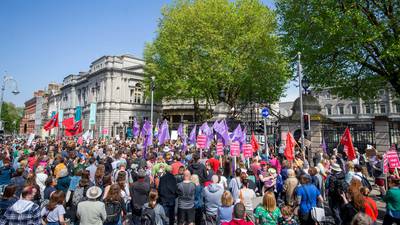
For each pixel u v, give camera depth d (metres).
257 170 11.37
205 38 30.70
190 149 16.41
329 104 66.25
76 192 7.00
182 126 22.12
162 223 6.32
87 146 20.94
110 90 54.31
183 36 32.38
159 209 6.32
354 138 18.05
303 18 21.38
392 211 6.15
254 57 32.00
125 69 55.69
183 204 7.07
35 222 5.29
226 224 4.90
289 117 19.47
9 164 9.66
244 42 30.48
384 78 19.86
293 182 7.64
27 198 5.43
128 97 55.91
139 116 56.25
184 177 7.32
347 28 17.61
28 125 113.62
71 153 12.51
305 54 20.73
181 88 31.36
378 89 21.88
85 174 7.16
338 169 7.72
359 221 4.43
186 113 52.62
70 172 10.44
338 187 7.23
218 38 29.95
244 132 13.85
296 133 18.98
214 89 33.47
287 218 5.36
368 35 17.12
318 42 20.36
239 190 7.71
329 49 19.34
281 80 33.62
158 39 36.59
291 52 22.59
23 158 10.96
